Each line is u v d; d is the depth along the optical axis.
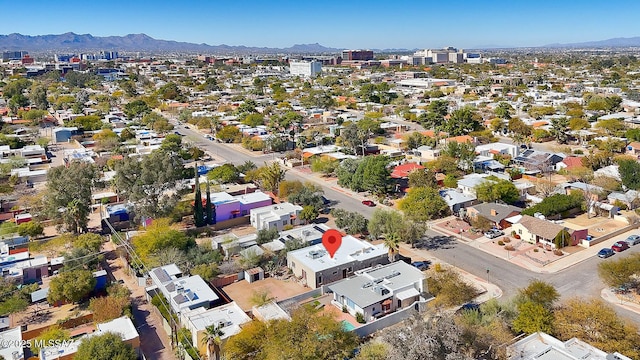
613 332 43.62
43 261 65.56
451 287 54.69
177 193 84.88
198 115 185.50
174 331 49.97
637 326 49.53
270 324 46.00
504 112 162.88
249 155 133.62
